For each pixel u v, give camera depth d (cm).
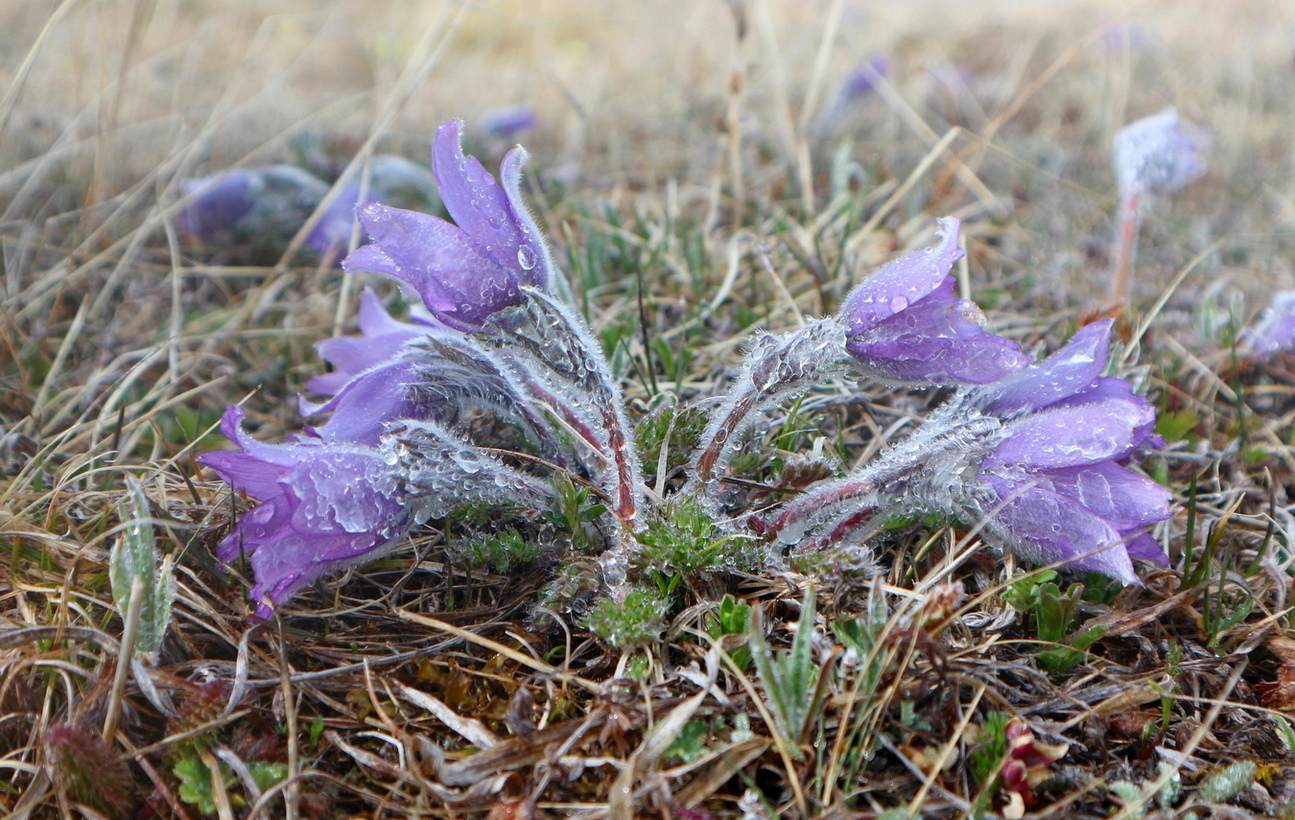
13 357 51
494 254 39
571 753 37
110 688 38
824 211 64
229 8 111
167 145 74
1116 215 67
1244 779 37
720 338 53
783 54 96
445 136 38
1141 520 39
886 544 43
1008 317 54
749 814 36
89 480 45
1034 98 93
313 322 55
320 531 38
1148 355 52
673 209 60
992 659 39
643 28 113
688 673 38
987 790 36
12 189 66
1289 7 118
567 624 40
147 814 37
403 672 39
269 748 38
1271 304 54
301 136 72
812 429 45
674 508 40
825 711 37
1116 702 38
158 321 56
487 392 41
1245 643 41
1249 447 48
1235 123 86
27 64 53
